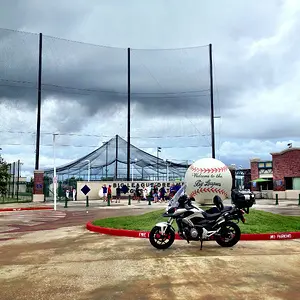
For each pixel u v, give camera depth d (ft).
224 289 19.24
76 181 150.82
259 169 157.48
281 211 74.18
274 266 24.20
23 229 48.65
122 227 41.55
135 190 132.77
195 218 30.71
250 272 22.63
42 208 94.84
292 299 17.57
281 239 35.81
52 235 41.27
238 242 33.96
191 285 20.04
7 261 27.07
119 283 20.70
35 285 20.57
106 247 32.14
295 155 132.98
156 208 88.58
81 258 27.63
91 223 46.96
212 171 51.93
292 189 133.69
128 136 153.07
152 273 22.66
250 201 32.50
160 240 31.65
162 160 166.71
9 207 96.17
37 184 128.06
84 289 19.70
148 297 18.17
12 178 151.94
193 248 30.99
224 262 25.44
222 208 31.83
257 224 41.09
